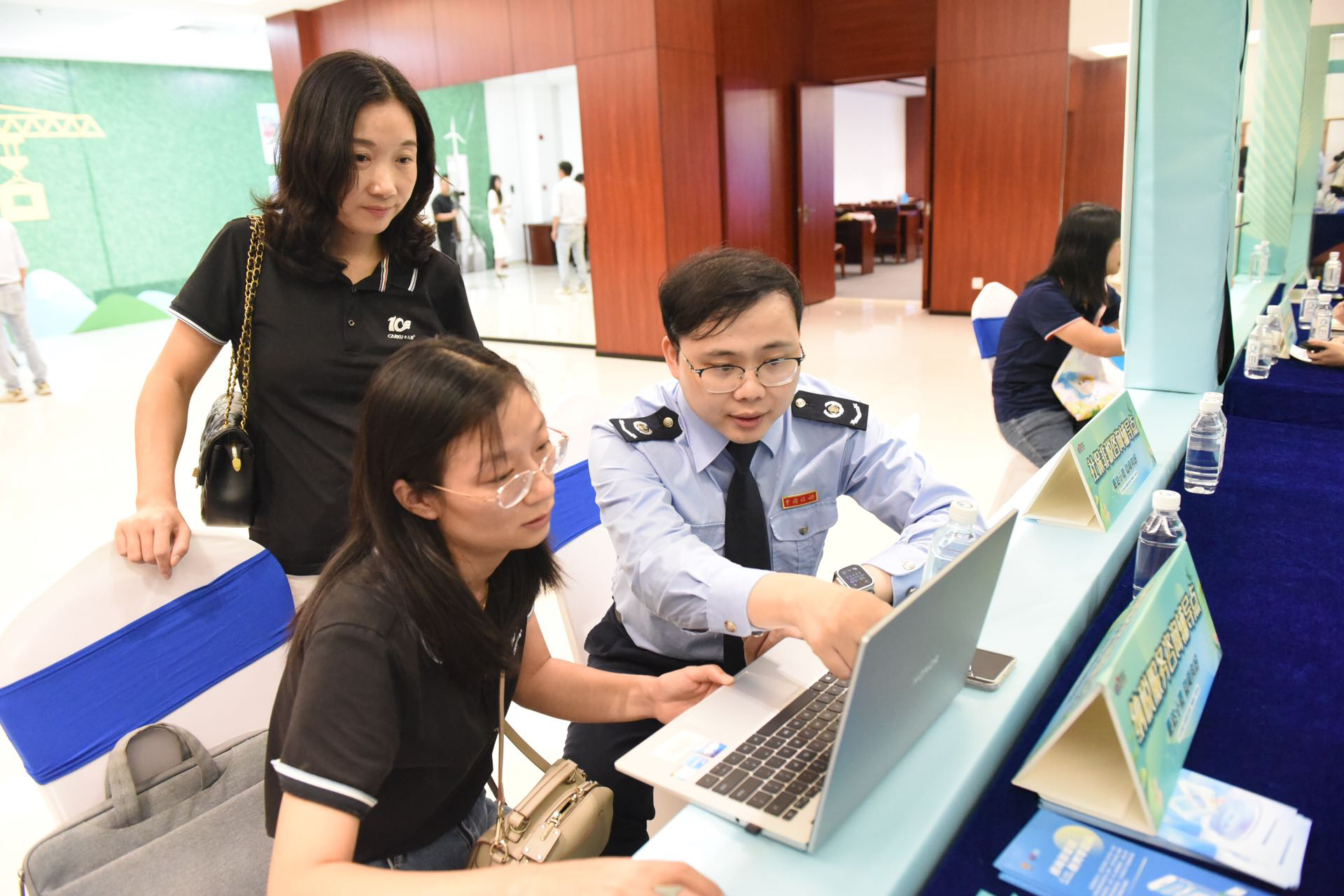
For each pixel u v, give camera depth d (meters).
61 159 10.02
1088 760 0.82
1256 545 1.48
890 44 9.20
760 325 1.12
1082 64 7.96
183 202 11.12
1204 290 2.10
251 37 10.67
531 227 8.30
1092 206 2.79
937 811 0.77
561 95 7.77
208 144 11.30
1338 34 4.47
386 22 8.66
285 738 0.88
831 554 3.36
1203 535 1.53
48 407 6.36
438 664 0.93
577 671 1.23
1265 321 2.64
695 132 7.42
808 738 0.89
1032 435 2.84
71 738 1.19
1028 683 0.97
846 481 1.45
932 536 1.29
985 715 0.91
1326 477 1.82
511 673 1.04
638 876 0.69
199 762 1.18
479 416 0.85
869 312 9.33
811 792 0.80
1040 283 2.86
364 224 1.50
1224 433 1.98
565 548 1.80
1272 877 0.73
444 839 1.10
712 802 0.79
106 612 1.23
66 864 1.08
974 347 7.15
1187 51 1.94
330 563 0.94
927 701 0.83
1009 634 1.07
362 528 0.93
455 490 0.87
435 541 0.91
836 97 14.51
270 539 1.64
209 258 1.54
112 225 10.52
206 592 1.32
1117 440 1.54
